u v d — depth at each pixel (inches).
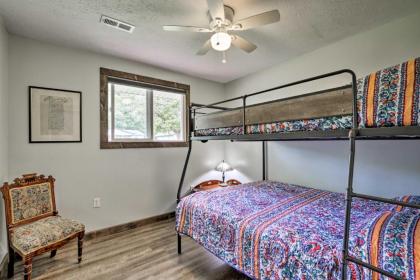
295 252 52.0
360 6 76.8
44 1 71.6
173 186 140.6
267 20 69.0
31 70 95.0
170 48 108.2
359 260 42.2
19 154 91.7
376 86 47.1
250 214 70.3
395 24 87.0
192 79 152.1
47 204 90.0
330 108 57.2
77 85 106.4
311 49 112.3
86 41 99.8
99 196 112.4
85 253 94.2
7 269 81.0
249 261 61.6
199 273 79.8
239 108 84.6
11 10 75.9
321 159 113.1
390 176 90.4
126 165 121.6
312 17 83.3
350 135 49.8
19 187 82.7
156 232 117.1
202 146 156.6
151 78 131.2
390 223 50.4
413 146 84.7
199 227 81.4
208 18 81.8
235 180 158.2
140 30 90.8
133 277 77.4
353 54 99.3
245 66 135.0
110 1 72.1
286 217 66.2
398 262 39.9
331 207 75.2
